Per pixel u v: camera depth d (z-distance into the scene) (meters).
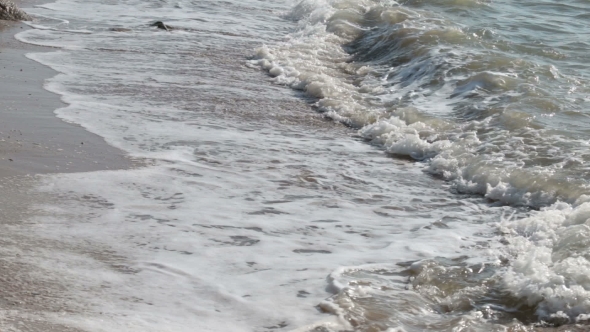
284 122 11.18
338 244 7.04
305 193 8.35
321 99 12.20
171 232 7.02
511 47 14.76
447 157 9.59
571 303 5.93
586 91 11.91
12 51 14.36
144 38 16.39
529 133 10.05
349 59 15.43
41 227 6.91
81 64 13.68
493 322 5.78
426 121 10.90
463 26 16.39
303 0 20.38
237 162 9.18
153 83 12.70
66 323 5.30
